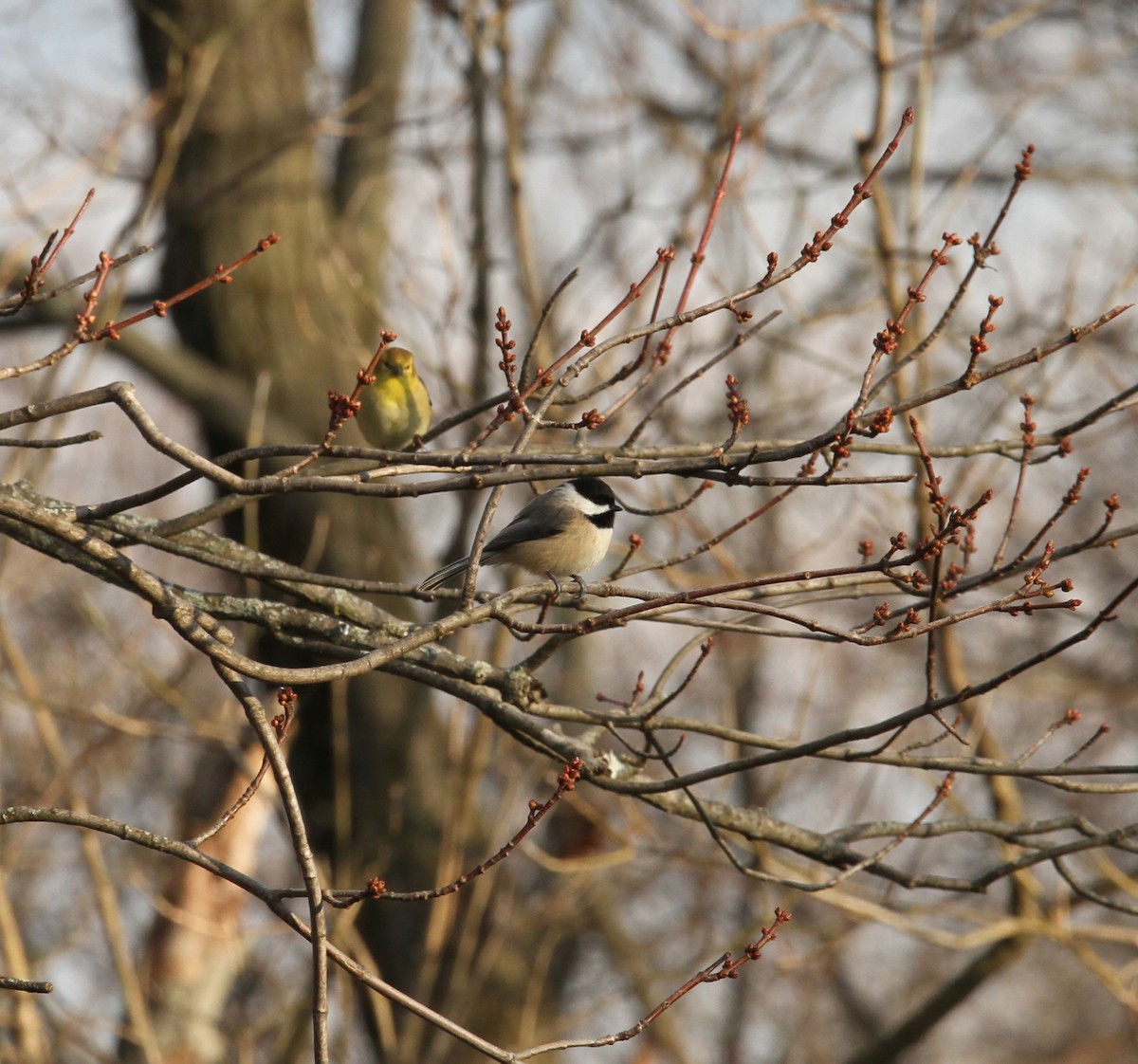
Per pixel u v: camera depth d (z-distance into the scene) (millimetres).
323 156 16828
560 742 7520
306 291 15211
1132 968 11422
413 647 5910
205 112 14844
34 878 14867
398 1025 14039
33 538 7234
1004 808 11312
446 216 11383
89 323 5637
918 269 11719
